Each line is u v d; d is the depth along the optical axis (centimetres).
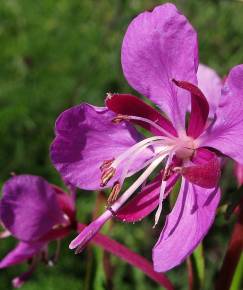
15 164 22
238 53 20
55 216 9
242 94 7
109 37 23
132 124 8
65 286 19
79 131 7
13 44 25
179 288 18
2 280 20
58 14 26
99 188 8
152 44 7
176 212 7
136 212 7
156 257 6
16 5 26
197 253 9
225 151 7
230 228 18
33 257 9
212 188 6
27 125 23
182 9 21
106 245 9
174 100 7
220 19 21
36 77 24
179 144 7
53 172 22
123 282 19
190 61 7
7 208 8
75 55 24
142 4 22
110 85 22
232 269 8
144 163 7
